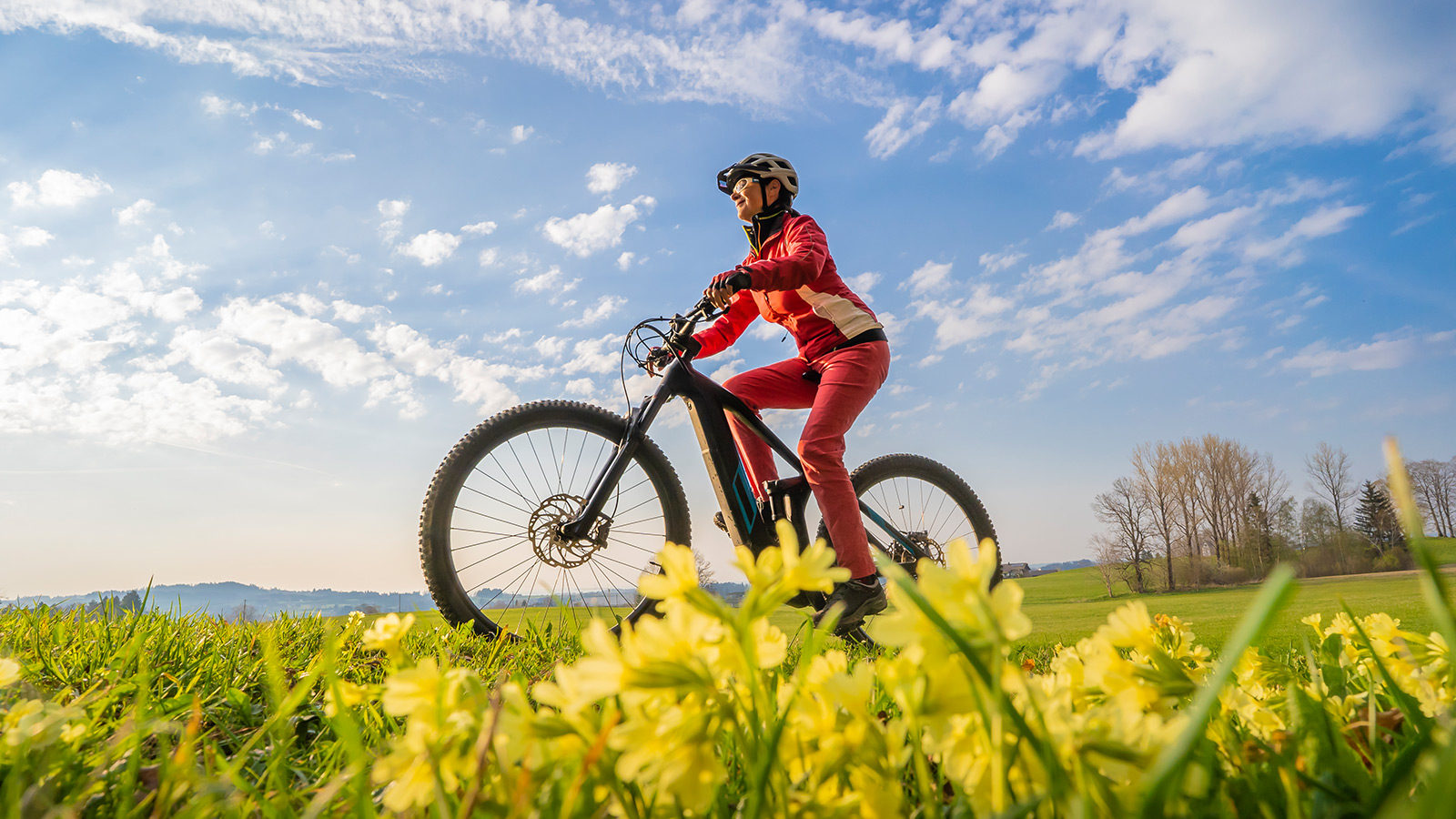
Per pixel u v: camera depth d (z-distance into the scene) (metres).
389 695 0.42
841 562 2.61
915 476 3.69
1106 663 0.48
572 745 0.40
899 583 0.35
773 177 3.09
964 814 0.46
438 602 2.54
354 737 0.57
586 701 0.39
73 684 1.31
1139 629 0.49
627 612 2.87
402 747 0.41
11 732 0.62
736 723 0.39
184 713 1.02
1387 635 0.70
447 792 0.46
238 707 1.14
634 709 0.39
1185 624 0.79
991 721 0.36
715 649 0.42
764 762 0.38
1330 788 0.46
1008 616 0.34
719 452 2.89
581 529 2.67
